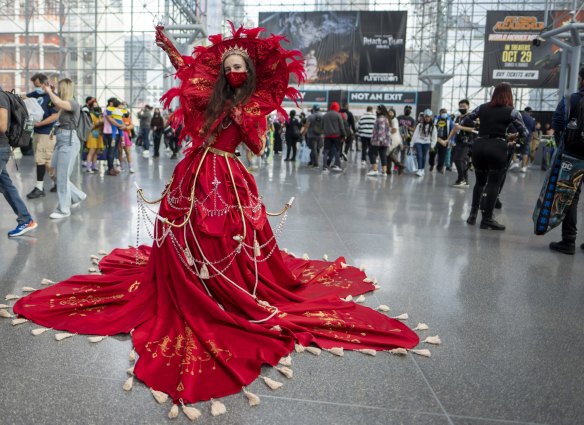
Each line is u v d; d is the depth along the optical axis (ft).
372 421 6.22
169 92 9.23
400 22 84.23
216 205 8.96
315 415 6.30
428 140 36.99
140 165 39.29
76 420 6.05
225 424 6.06
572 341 8.75
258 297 9.42
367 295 10.81
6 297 9.80
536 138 51.13
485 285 11.73
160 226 9.23
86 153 33.88
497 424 6.24
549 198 14.90
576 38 47.42
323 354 7.96
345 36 85.51
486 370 7.62
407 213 21.06
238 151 9.79
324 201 23.62
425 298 10.72
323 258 13.61
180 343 7.85
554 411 6.57
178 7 73.56
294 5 100.12
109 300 9.30
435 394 6.89
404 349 8.07
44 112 21.65
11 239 14.44
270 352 7.72
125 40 87.51
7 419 6.02
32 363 7.38
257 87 9.51
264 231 9.95
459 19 94.12
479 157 17.97
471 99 96.94
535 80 77.36
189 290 8.52
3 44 86.12
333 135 39.09
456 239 16.46
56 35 86.22
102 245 14.05
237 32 9.51
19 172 30.17
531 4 89.30
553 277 12.54
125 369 7.28
